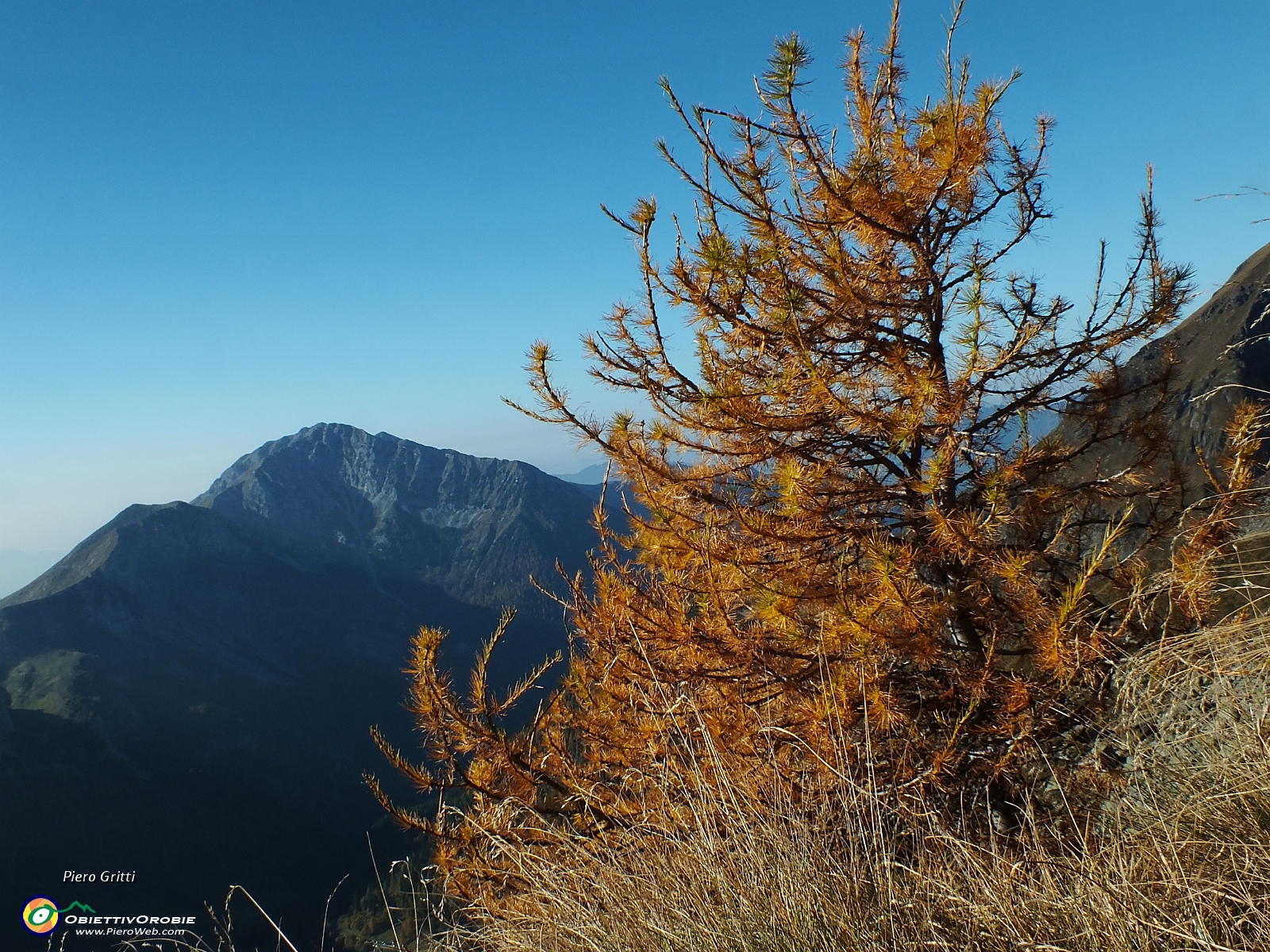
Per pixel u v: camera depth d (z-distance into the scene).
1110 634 3.74
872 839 2.99
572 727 5.35
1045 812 3.53
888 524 4.39
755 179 4.14
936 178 4.09
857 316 4.24
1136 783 3.10
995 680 3.73
